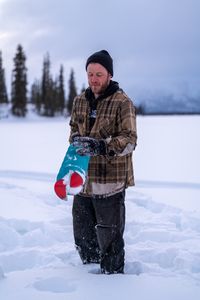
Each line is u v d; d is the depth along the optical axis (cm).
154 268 351
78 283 290
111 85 311
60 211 555
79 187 287
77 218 342
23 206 560
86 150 288
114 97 307
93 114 314
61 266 341
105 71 306
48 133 2352
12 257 377
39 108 5366
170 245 421
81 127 320
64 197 289
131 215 546
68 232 461
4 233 431
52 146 1569
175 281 294
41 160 1155
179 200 648
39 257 381
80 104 325
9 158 1202
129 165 321
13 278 301
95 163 313
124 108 303
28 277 303
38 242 431
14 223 485
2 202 570
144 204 621
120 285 286
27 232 468
